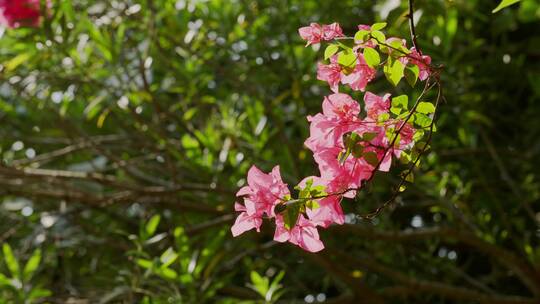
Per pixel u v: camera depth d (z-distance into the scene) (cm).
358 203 337
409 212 388
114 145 367
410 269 353
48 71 318
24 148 388
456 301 386
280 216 145
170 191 306
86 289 349
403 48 144
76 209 333
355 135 139
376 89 332
